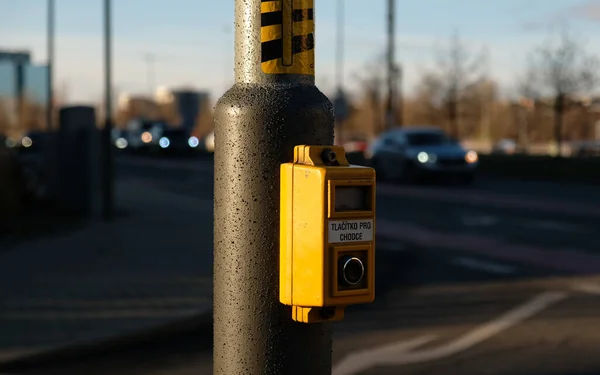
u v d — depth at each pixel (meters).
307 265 2.35
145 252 12.59
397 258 12.93
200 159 55.38
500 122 84.19
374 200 2.41
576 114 75.81
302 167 2.34
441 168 28.00
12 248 12.89
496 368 6.57
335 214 2.33
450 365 6.68
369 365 6.70
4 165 14.66
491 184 29.09
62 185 17.72
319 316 2.38
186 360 7.03
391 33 36.91
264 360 2.43
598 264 11.92
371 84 59.94
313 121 2.40
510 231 16.12
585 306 8.99
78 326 7.84
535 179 31.11
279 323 2.43
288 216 2.38
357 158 38.91
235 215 2.42
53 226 15.80
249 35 2.44
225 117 2.43
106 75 17.50
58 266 11.19
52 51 36.31
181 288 9.70
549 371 6.45
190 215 18.70
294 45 2.43
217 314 2.50
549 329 7.92
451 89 52.38
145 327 7.81
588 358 6.83
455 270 11.65
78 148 17.56
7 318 8.14
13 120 41.72
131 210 19.81
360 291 2.38
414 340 7.58
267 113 2.37
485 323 8.23
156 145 58.06
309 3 2.46
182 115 61.75
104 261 11.66
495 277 10.98
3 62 29.27
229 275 2.45
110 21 17.44
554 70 42.88
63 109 17.69
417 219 18.62
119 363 6.93
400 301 9.49
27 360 6.85
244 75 2.46
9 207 14.75
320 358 2.47
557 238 14.96
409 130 30.11
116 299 9.07
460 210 20.30
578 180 29.42
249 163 2.39
